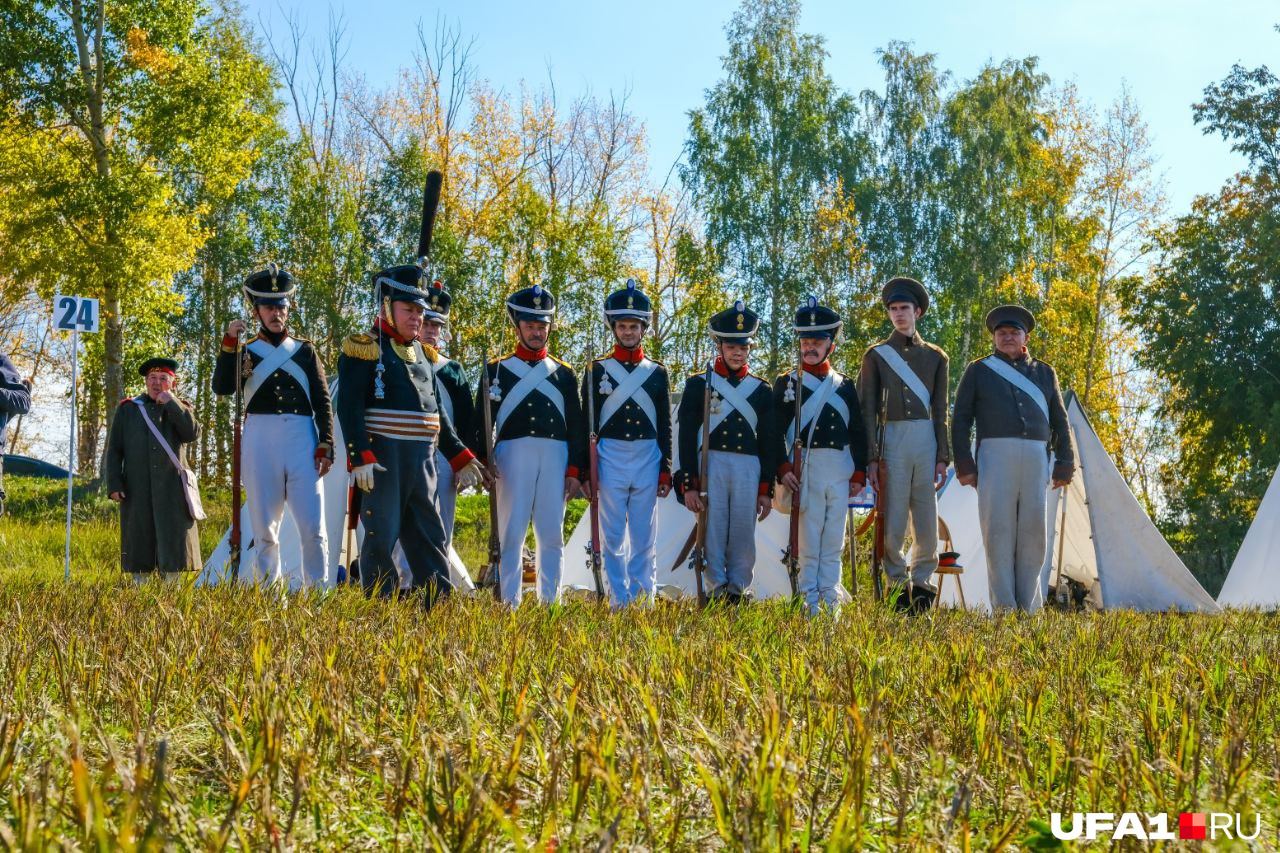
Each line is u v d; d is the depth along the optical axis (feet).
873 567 25.90
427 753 7.39
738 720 9.75
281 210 100.32
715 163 105.09
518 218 93.35
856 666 12.23
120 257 71.36
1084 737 9.20
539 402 23.81
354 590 19.33
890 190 112.57
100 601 17.01
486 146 103.19
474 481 23.03
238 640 13.21
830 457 25.13
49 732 9.07
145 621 14.73
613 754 7.73
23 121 73.05
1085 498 31.45
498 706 10.12
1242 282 93.71
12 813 7.20
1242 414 91.20
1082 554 32.76
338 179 91.91
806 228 105.19
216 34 99.55
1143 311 95.66
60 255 71.31
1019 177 110.52
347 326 87.04
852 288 105.81
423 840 6.68
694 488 24.58
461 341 87.30
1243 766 8.10
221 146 78.23
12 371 24.04
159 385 28.73
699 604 22.53
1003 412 26.89
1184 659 13.39
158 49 74.38
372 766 8.42
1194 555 88.99
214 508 71.61
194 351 106.01
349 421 20.70
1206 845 6.77
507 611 17.69
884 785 8.09
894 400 26.48
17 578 25.62
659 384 25.03
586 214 94.89
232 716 9.20
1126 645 15.46
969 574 31.94
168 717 9.78
